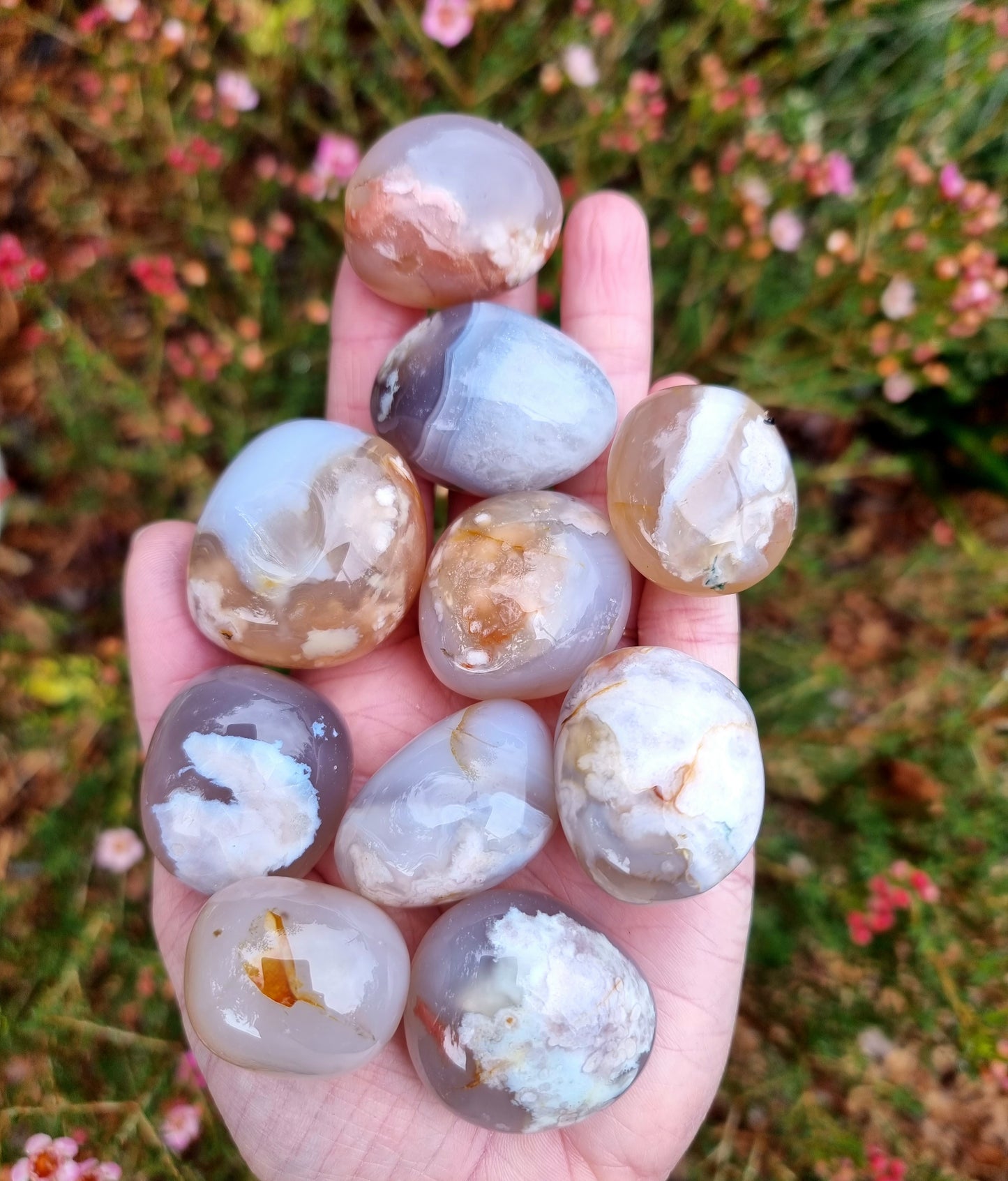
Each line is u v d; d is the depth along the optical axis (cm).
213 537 14
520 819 13
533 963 12
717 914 14
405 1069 13
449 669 14
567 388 14
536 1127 12
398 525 14
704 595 14
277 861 13
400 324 16
